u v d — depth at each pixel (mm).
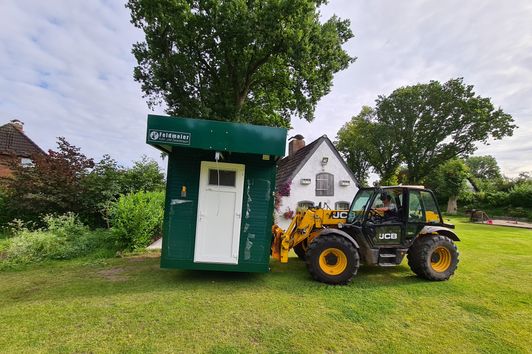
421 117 36000
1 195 10055
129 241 7406
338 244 5438
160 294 4555
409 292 5043
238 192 5426
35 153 10297
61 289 4707
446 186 32281
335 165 15805
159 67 18016
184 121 4812
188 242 5336
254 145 4891
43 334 3242
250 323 3658
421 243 5895
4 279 5227
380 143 39344
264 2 16688
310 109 19031
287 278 5660
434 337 3480
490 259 7945
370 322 3824
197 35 17547
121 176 11867
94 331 3332
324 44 16938
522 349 3262
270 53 18266
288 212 14961
